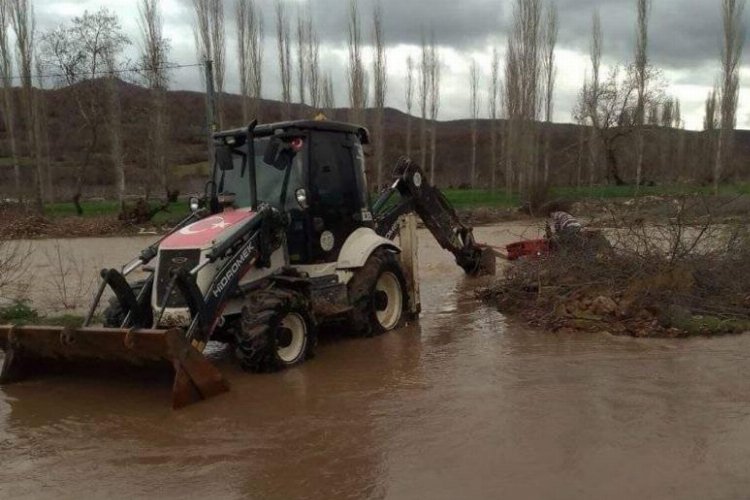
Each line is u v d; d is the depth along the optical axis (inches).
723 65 1515.7
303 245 316.8
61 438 220.8
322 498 173.0
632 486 171.8
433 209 454.6
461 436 207.8
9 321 369.1
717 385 246.2
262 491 178.1
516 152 1631.4
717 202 390.3
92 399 258.2
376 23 1667.1
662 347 301.1
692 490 168.6
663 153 1873.8
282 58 1525.6
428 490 174.6
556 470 182.4
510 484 175.6
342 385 263.4
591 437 202.8
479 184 2180.1
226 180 334.6
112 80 1325.0
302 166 319.0
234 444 209.5
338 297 327.0
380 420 224.2
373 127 1694.1
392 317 361.7
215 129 940.6
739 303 351.6
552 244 416.2
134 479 188.2
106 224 1131.9
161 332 242.5
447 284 509.4
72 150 2026.3
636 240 364.2
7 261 459.8
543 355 295.1
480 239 885.8
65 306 437.1
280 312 282.0
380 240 350.9
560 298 361.4
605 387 247.8
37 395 265.7
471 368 279.9
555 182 1544.0
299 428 220.1
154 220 1184.2
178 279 251.9
